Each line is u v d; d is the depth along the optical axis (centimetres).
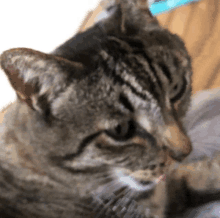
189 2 62
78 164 29
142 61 28
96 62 28
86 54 28
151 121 28
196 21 57
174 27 58
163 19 62
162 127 28
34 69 26
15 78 26
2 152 31
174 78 30
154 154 29
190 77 33
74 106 28
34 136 29
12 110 32
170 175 34
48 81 27
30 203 32
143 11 31
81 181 31
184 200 35
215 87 45
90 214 34
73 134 28
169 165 30
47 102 28
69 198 32
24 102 28
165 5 64
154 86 28
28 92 27
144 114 28
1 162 31
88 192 32
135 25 30
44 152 29
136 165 30
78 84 27
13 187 32
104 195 33
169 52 30
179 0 63
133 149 29
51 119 28
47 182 31
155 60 29
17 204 32
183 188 35
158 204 35
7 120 32
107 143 29
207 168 35
